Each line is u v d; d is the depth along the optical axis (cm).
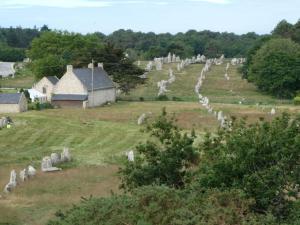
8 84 15188
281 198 2866
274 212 2800
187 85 13675
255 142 2942
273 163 2923
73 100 10494
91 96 10631
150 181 3672
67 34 15562
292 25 18300
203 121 8362
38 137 7556
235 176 2970
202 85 13762
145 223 2502
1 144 7112
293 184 2903
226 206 2614
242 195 2645
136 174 3675
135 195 2780
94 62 11850
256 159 2930
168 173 3675
